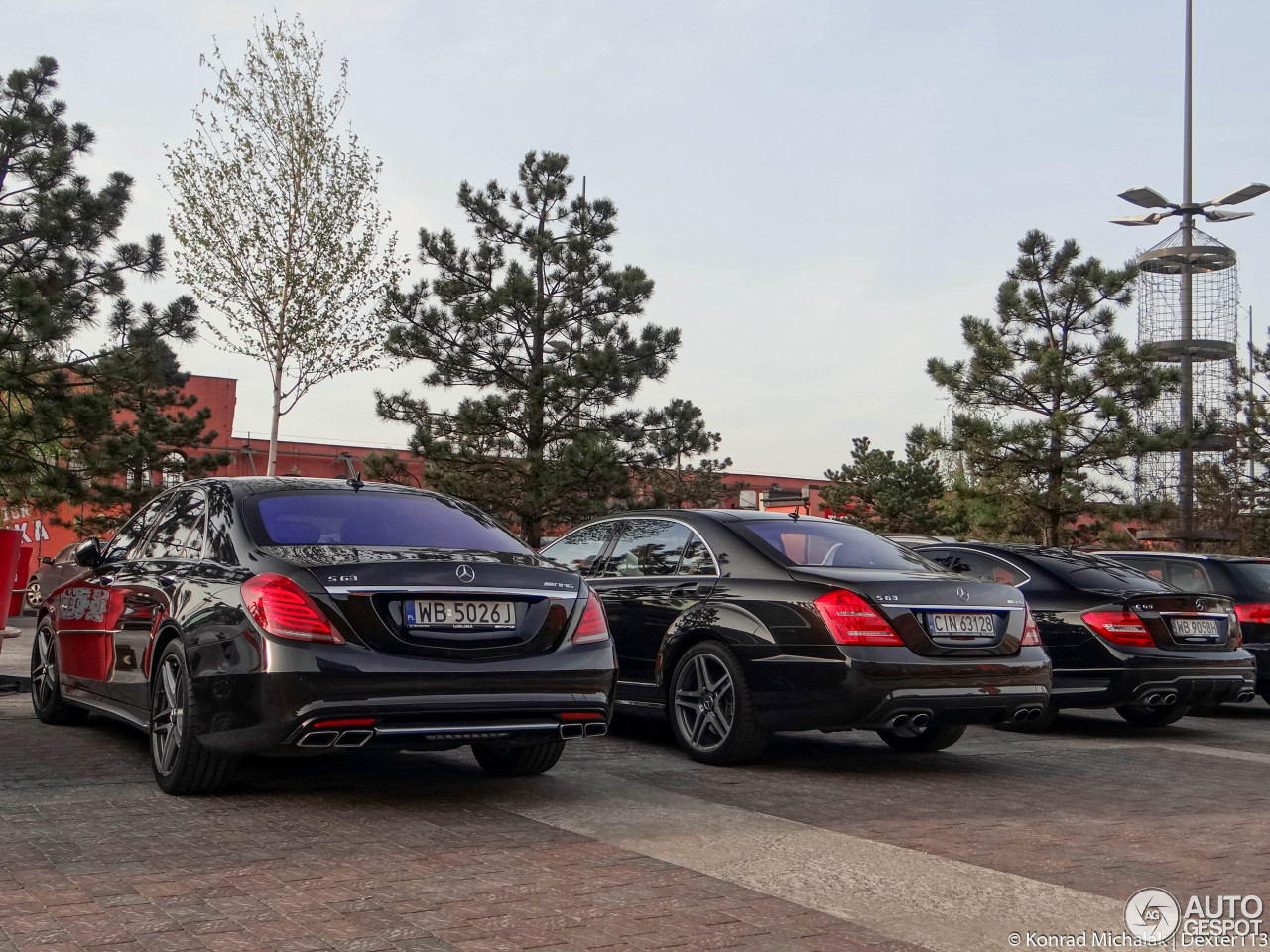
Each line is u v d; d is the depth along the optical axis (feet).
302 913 11.41
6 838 14.12
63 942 10.41
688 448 77.66
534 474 73.92
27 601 66.44
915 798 18.67
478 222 79.77
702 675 21.99
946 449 82.02
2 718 24.79
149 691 18.08
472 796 17.47
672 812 16.75
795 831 15.72
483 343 76.95
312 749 15.29
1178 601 28.22
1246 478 110.11
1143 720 31.60
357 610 15.60
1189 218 81.97
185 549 18.67
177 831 14.67
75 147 69.72
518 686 16.19
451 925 11.17
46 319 57.26
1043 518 81.41
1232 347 81.05
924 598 20.59
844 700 19.97
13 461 60.54
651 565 24.40
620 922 11.42
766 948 10.81
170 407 92.53
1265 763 24.36
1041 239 80.43
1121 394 77.77
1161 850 15.28
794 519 24.12
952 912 12.14
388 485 20.21
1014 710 21.07
